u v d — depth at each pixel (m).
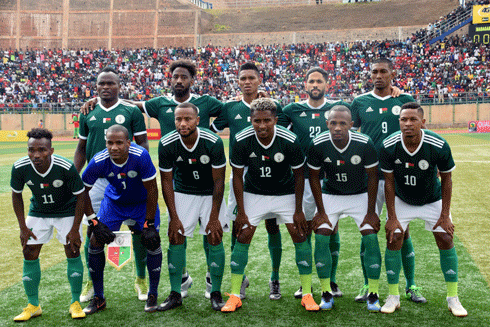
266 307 3.50
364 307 3.46
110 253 3.53
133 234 3.80
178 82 4.08
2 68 31.91
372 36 35.72
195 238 5.52
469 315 3.23
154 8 38.19
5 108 29.66
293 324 3.16
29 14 38.12
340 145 3.42
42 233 3.37
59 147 20.09
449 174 3.35
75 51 35.75
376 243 3.44
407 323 3.13
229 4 43.03
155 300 3.49
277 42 37.31
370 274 3.41
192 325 3.18
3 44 38.19
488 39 29.84
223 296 3.78
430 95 28.11
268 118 3.26
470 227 5.60
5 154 17.11
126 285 4.07
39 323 3.24
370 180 3.49
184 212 3.63
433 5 35.78
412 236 5.33
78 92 30.98
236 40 37.88
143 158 3.46
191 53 34.66
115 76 4.06
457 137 21.55
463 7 31.92
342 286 3.91
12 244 5.22
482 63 28.89
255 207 3.60
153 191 3.49
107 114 4.05
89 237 3.51
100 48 37.88
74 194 3.37
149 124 29.86
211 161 3.53
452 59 29.59
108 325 3.20
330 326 3.11
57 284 4.02
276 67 32.59
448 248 3.36
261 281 4.09
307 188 4.11
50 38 38.22
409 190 3.48
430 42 31.77
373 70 4.16
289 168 3.67
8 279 4.13
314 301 3.47
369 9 37.28
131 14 38.19
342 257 4.65
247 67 4.09
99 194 4.02
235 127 4.22
